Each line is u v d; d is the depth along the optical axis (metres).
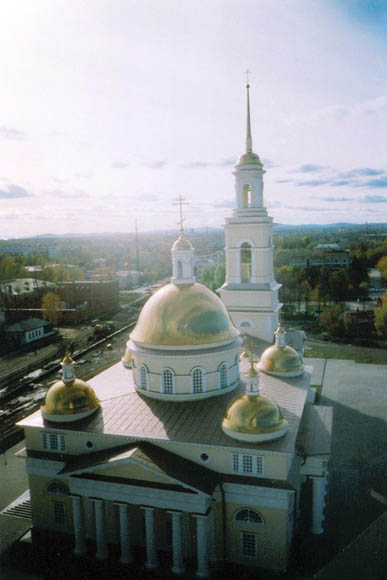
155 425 37.00
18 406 66.00
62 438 38.31
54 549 37.03
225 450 33.97
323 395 68.38
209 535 34.34
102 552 35.47
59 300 125.31
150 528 33.75
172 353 39.38
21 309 123.31
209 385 40.16
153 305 41.84
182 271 42.81
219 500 33.91
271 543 33.47
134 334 42.19
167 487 32.88
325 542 36.34
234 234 57.12
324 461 36.75
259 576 33.25
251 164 55.88
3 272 165.50
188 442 34.53
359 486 43.62
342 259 182.12
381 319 101.19
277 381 45.31
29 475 38.91
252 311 57.09
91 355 94.19
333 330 104.06
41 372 81.88
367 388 71.00
